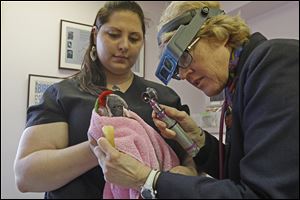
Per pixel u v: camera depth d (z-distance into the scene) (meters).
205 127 1.25
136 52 0.93
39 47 1.81
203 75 0.71
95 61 0.93
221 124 0.79
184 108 1.03
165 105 0.91
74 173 0.76
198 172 0.83
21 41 1.79
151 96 0.87
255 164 0.51
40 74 1.78
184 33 0.70
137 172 0.60
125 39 0.90
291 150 0.49
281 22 2.16
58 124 0.84
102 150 0.62
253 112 0.55
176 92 1.04
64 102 0.85
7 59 1.74
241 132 0.63
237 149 0.63
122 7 0.92
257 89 0.55
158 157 0.75
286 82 0.52
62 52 1.75
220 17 0.70
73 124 0.84
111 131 0.63
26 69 1.77
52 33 1.85
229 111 0.75
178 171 0.74
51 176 0.75
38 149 0.80
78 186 0.79
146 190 0.58
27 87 1.75
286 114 0.50
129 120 0.71
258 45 0.64
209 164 0.85
